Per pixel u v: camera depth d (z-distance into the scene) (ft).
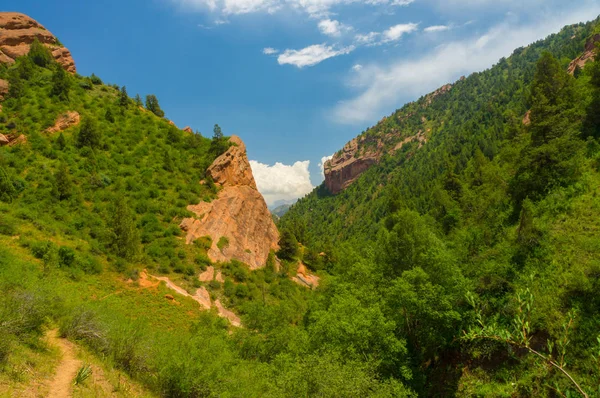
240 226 191.72
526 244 76.23
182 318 102.89
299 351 62.18
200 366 48.91
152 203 166.50
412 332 74.64
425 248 80.38
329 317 63.10
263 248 203.10
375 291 76.64
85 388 36.68
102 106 227.61
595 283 58.59
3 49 234.38
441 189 180.45
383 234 96.58
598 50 114.52
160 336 58.23
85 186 157.48
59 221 129.80
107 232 131.13
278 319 87.30
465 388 64.28
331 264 231.09
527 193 97.91
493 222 99.25
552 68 147.02
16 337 38.19
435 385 69.36
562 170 92.27
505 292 70.03
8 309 40.29
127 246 128.77
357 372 48.14
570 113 106.01
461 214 132.36
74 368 40.19
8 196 127.03
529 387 55.52
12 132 166.30
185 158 217.97
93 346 48.44
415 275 68.18
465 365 67.36
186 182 195.83
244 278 157.17
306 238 324.39
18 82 196.13
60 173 146.61
